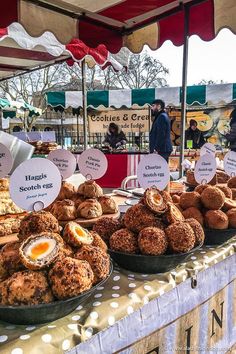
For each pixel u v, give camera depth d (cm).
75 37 235
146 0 217
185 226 97
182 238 94
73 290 68
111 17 245
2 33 288
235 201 142
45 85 1283
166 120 413
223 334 127
